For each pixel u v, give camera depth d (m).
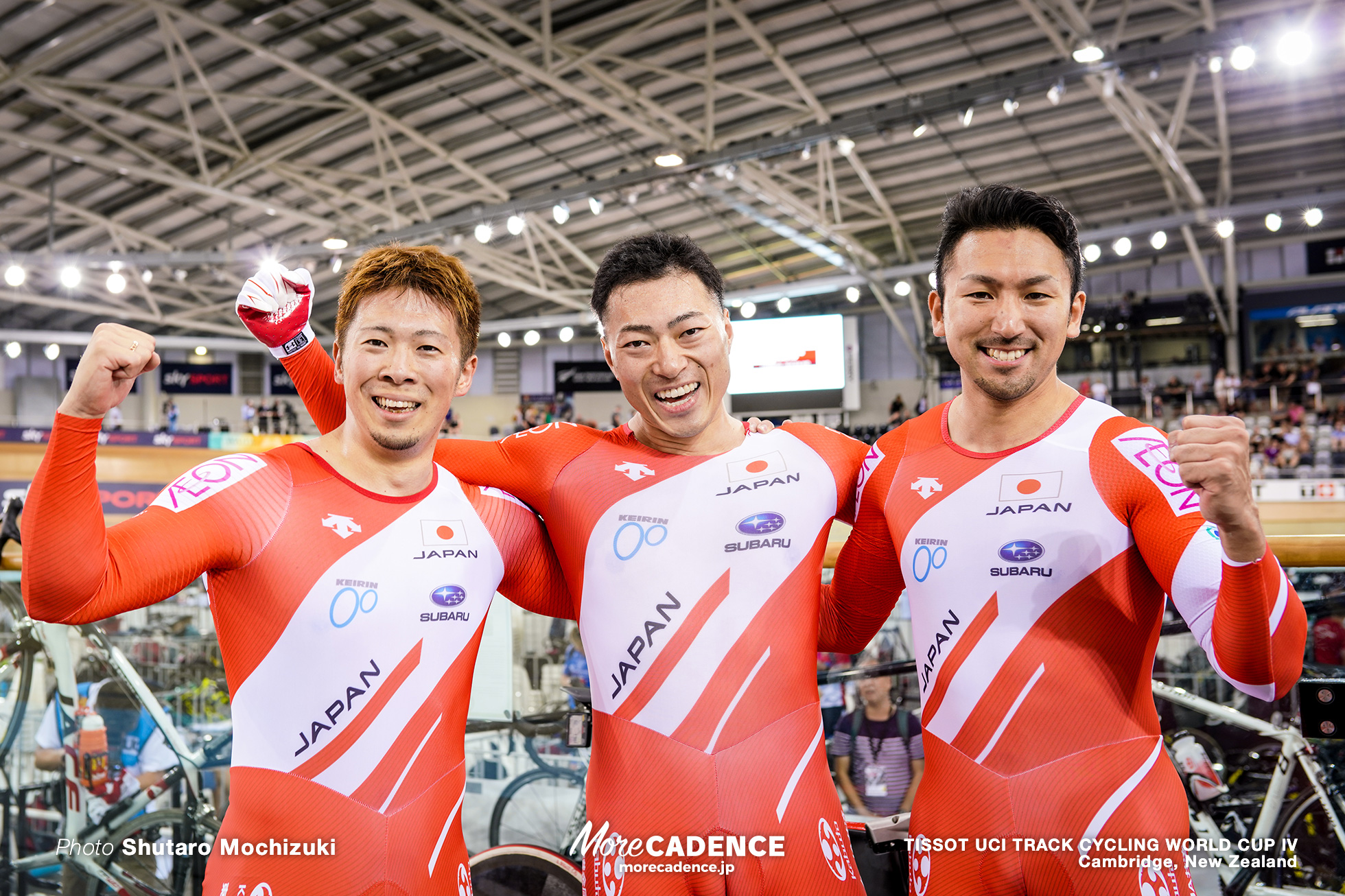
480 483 1.68
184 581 1.40
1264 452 15.63
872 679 2.10
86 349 1.23
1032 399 1.52
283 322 1.62
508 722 2.21
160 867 2.34
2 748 2.41
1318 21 11.09
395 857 1.45
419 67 11.89
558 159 14.59
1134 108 12.15
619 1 10.55
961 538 1.51
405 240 14.95
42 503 1.22
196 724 2.43
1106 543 1.44
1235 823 1.91
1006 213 1.45
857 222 15.70
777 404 12.62
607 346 1.61
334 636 1.45
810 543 1.61
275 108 12.50
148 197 15.20
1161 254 19.33
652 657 1.54
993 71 12.16
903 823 1.93
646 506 1.60
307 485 1.51
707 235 17.98
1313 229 18.17
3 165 13.95
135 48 10.91
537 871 2.14
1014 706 1.45
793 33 11.41
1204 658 1.95
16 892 2.38
